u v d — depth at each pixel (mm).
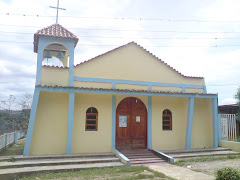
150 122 12594
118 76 12258
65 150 10953
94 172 8516
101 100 11859
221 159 11016
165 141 12781
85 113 11531
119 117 12414
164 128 13039
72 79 11250
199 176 8023
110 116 11867
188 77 13695
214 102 13641
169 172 8633
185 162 10414
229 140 13594
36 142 10570
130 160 10516
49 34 10953
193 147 13375
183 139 13195
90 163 9719
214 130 13508
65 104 11234
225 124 13922
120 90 11281
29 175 8164
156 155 11438
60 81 11062
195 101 13805
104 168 9219
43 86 10234
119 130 12320
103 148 11531
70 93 10641
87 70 11719
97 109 11727
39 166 8984
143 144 12625
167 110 13258
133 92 11508
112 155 10844
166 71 13312
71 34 11617
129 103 12711
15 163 8906
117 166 9406
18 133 17984
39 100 10852
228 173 6988
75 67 11523
